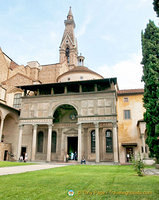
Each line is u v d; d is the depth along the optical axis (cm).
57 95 3419
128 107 3747
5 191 802
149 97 2088
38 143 3744
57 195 750
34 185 934
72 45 7769
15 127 4094
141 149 3478
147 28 2355
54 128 3734
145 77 2214
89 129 3466
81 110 3209
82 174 1400
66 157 3366
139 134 3566
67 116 3797
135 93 3759
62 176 1270
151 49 2216
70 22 8294
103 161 3222
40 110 3441
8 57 5453
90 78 4012
